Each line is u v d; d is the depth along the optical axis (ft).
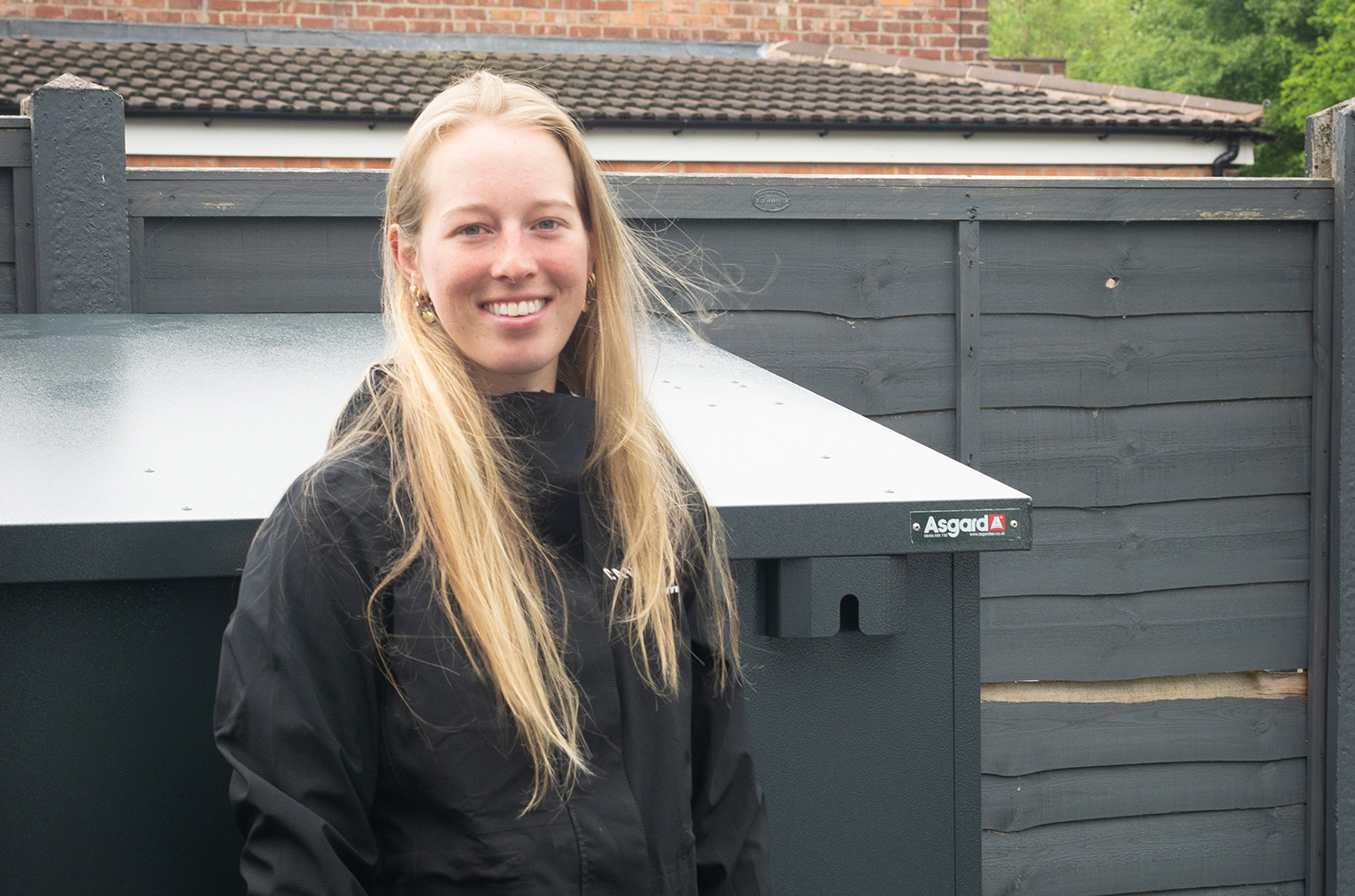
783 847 4.14
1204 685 8.99
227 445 4.13
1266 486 8.99
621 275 3.74
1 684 3.46
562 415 3.37
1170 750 8.92
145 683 3.55
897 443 4.67
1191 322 8.85
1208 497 8.93
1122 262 8.71
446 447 3.14
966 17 27.71
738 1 26.68
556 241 3.37
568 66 23.63
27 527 3.36
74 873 3.55
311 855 2.77
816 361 8.43
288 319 7.20
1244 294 8.87
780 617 3.98
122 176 7.48
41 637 3.48
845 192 8.28
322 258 7.87
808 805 4.14
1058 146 21.80
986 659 8.70
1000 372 8.61
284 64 22.04
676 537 3.60
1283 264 8.92
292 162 19.70
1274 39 57.06
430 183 3.34
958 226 8.46
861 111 21.12
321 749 2.84
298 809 2.79
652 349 6.40
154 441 4.14
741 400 5.28
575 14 25.91
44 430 4.20
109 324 6.65
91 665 3.51
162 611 3.55
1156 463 8.86
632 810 3.09
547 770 2.98
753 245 8.29
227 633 2.93
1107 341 8.74
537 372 3.59
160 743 3.58
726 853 3.50
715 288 8.24
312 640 2.87
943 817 4.24
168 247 7.68
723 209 8.14
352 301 7.92
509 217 3.30
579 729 3.13
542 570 3.26
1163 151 22.15
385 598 3.00
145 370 5.24
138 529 3.43
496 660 2.97
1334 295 8.87
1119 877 8.91
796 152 21.15
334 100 19.85
